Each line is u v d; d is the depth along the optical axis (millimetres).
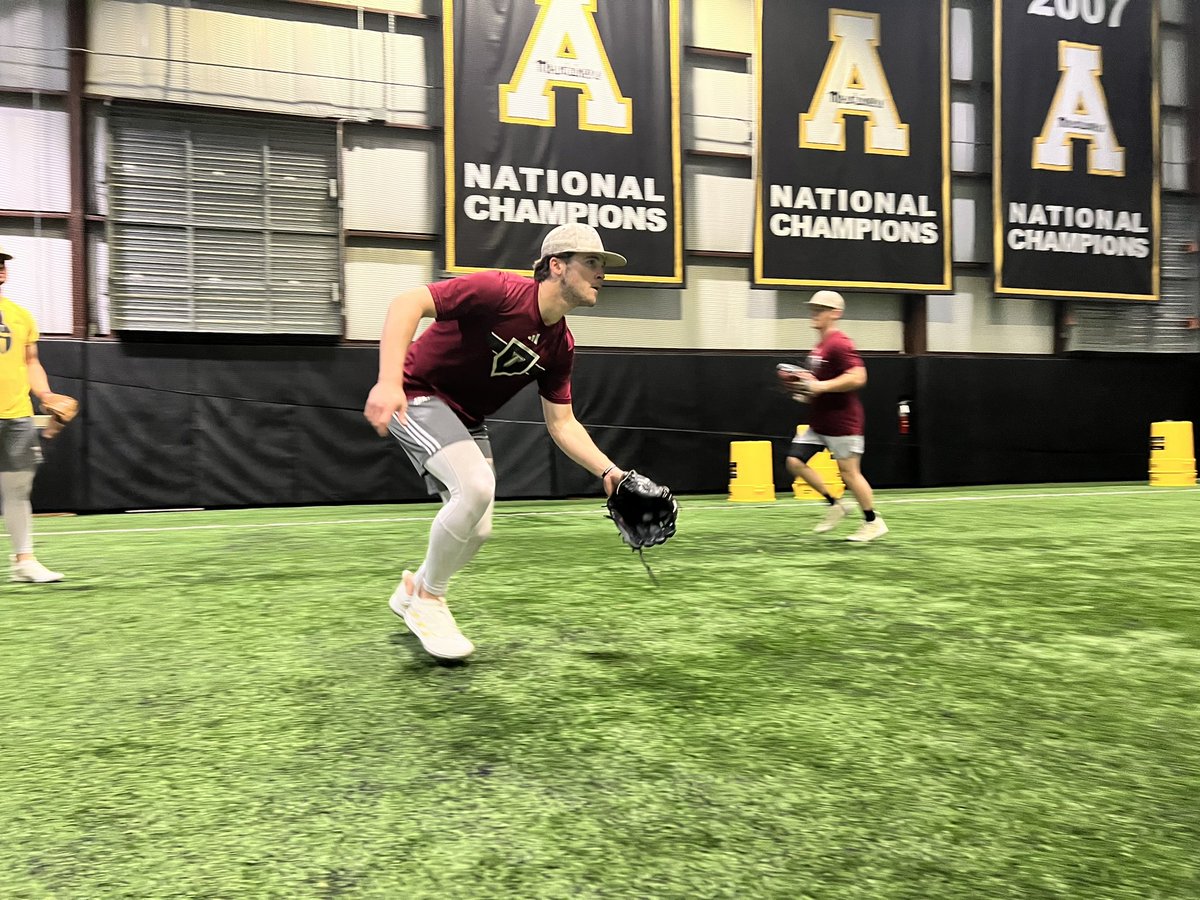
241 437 9852
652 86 11250
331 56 10633
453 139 10602
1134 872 1432
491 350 2604
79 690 2494
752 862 1458
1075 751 1982
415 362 2672
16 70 9602
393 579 4496
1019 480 12680
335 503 10180
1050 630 3227
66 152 9742
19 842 1547
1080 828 1592
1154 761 1921
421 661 2789
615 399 11000
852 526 6961
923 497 9945
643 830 1577
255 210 10250
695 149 11930
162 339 9914
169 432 9609
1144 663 2758
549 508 9125
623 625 3316
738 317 12133
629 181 11180
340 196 10539
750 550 5473
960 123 13000
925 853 1492
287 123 10367
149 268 9852
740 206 12172
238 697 2408
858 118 12055
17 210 9609
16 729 2160
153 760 1939
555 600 3828
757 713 2252
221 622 3434
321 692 2447
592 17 11055
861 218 12086
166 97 10039
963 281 13000
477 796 1729
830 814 1646
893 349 12734
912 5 12219
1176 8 13938
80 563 5160
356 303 10703
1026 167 12812
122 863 1465
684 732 2105
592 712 2258
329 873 1424
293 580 4480
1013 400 12641
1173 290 13812
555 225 10930
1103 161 13156
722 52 12008
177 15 10109
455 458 2605
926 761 1919
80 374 9328
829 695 2412
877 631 3213
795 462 6371
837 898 1344
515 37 10797
